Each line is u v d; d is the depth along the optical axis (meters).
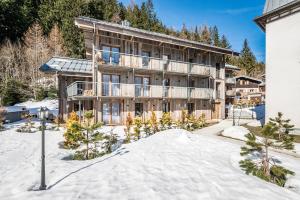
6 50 44.59
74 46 47.06
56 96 41.59
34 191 6.25
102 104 22.55
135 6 72.38
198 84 29.20
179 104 27.14
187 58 28.02
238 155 11.26
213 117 30.53
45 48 48.12
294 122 17.16
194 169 8.23
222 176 7.58
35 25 49.47
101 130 19.19
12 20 49.50
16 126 21.78
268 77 19.14
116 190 6.22
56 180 7.13
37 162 9.59
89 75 24.58
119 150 11.52
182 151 11.12
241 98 53.88
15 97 39.53
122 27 21.39
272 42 18.81
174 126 21.17
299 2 16.33
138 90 23.97
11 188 6.56
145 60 24.16
